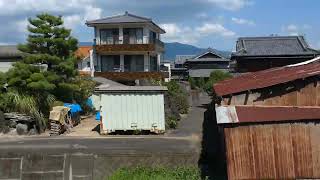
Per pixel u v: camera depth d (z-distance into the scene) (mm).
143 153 14578
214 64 67688
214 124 21219
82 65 49781
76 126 23703
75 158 14625
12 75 22797
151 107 20703
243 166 11469
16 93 22078
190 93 40188
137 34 42594
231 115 11750
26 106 21703
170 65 72562
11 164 14641
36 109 22047
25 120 21203
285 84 12906
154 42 43625
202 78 60719
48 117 22375
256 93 13211
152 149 16312
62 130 21516
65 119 22188
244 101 13367
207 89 47281
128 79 42125
